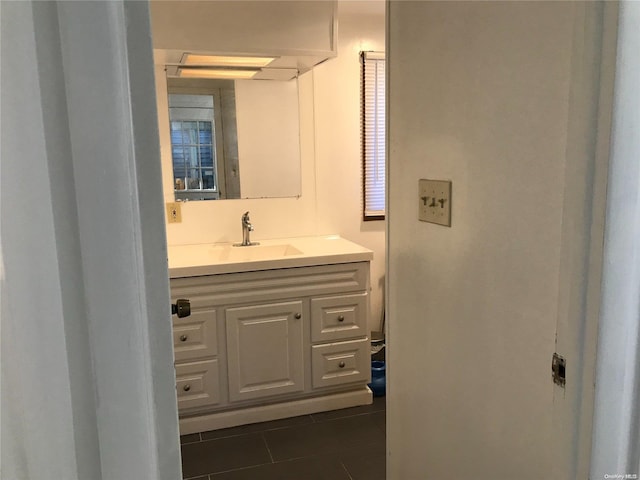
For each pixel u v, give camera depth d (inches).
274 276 94.5
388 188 62.1
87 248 18.1
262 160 110.3
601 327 30.2
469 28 44.8
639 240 29.3
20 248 18.1
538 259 38.4
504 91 41.0
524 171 39.3
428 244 54.2
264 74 107.2
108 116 17.6
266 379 97.7
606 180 29.2
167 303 20.6
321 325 99.3
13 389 18.9
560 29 34.9
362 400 106.0
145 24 18.7
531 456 40.6
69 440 19.3
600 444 31.0
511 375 42.4
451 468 53.2
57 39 17.0
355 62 114.0
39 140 17.5
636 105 28.2
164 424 21.3
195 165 106.0
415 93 54.4
